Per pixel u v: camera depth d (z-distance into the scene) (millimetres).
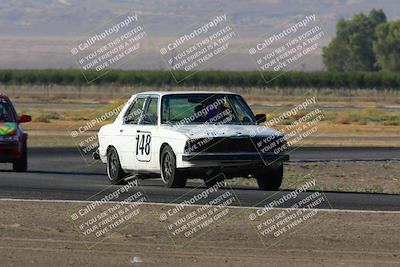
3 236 25625
